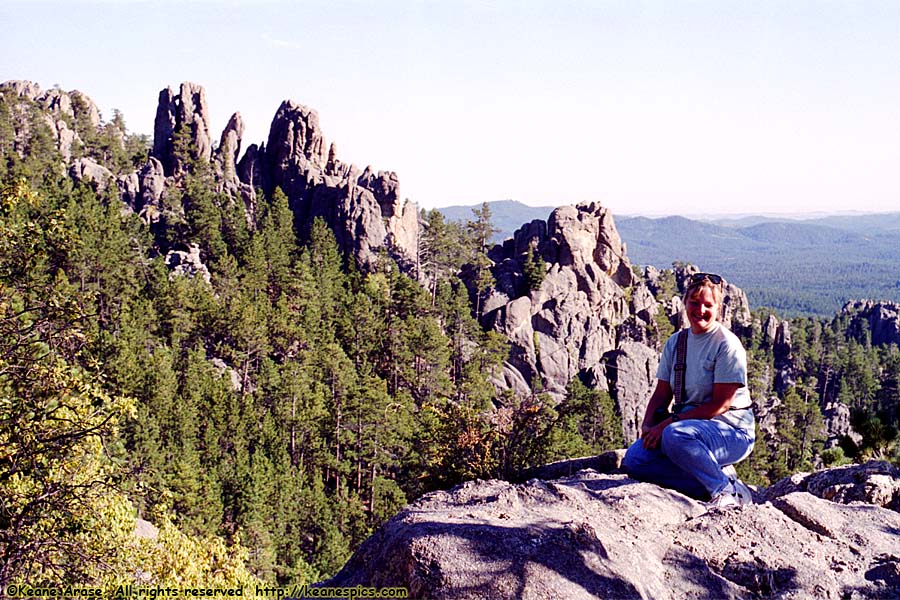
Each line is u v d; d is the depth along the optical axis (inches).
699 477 208.2
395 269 4549.7
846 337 7632.9
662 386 236.1
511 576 141.6
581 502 189.2
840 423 5004.9
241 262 4242.1
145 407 1843.0
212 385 2564.0
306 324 3503.9
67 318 393.4
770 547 171.8
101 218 3659.0
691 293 222.1
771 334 6171.3
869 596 153.8
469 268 4709.6
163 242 4522.6
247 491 1823.3
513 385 3971.5
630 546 160.4
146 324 2957.7
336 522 2132.1
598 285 4611.2
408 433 2481.5
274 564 1843.0
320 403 2652.6
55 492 341.7
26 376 365.4
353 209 5078.7
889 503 233.5
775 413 4040.4
